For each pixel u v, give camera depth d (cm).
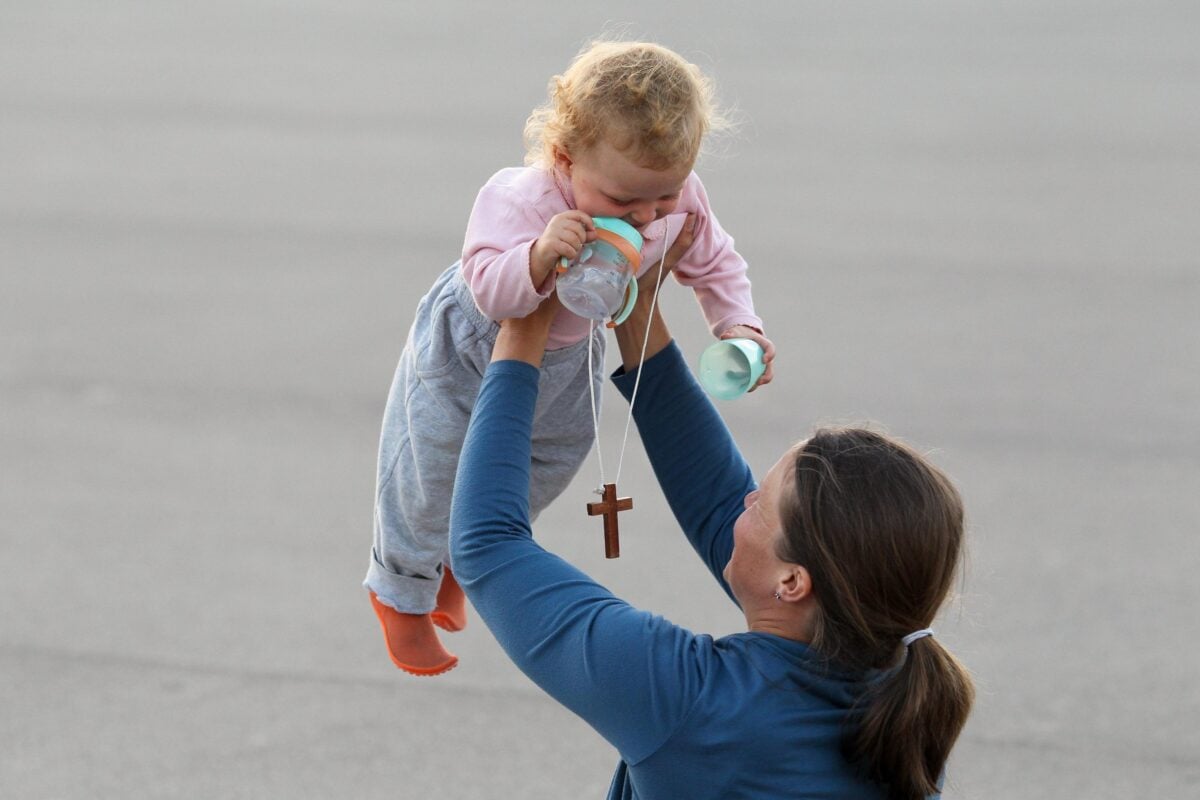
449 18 4681
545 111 648
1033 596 1452
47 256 2520
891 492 580
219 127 3416
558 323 679
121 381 1983
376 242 2622
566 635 598
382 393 1958
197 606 1439
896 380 1995
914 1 5078
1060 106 3691
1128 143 3344
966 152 3250
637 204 633
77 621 1410
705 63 4056
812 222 2733
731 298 725
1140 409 1920
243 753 1216
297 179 3006
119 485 1691
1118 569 1506
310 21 4628
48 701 1284
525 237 645
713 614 1417
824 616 590
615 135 606
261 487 1691
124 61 4062
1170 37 4522
